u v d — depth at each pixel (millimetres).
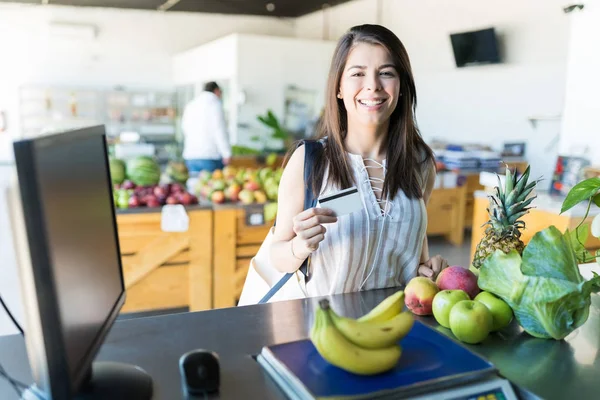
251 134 7789
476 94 6801
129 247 3254
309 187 1612
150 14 11000
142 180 3689
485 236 1421
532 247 1210
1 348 1131
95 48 10852
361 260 1606
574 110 3986
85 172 929
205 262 3398
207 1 10047
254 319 1299
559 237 1199
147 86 11273
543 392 991
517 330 1284
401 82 1617
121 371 990
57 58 10680
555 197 3508
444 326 1268
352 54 1558
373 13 8859
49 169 745
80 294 839
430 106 7703
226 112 8297
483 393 966
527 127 6059
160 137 11250
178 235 3316
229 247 3426
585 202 3154
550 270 1182
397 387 923
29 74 10586
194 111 5688
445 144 6887
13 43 10414
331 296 1489
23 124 10578
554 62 5641
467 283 1328
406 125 1653
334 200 1419
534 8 5820
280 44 7719
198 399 933
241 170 4027
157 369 1039
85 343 839
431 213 5664
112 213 1094
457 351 1081
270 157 5863
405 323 997
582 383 1029
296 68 7883
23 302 742
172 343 1155
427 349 1090
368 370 952
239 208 3406
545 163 5844
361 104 1555
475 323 1164
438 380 954
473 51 6512
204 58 9078
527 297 1191
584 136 3904
